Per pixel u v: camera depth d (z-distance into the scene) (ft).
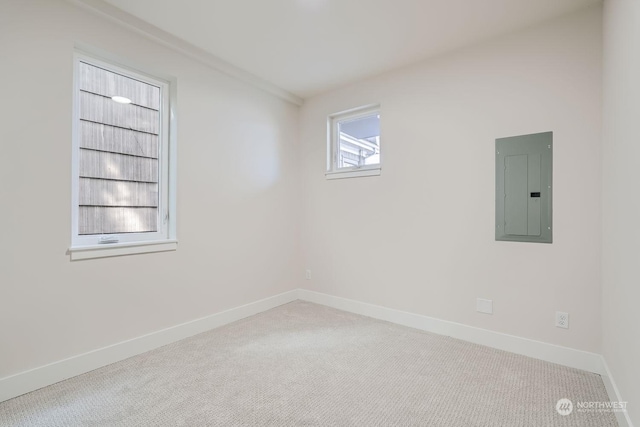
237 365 7.09
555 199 7.25
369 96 10.47
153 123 8.44
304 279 12.26
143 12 7.13
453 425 5.12
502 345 7.93
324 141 11.68
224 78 9.71
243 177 10.30
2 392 5.71
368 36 8.06
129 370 6.86
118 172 7.74
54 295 6.37
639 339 4.16
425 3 6.75
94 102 7.32
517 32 7.73
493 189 8.08
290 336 8.75
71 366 6.55
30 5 6.07
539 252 7.47
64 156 6.53
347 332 9.03
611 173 5.81
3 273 5.77
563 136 7.14
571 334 7.07
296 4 6.82
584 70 6.90
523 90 7.64
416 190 9.41
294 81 10.77
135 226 8.05
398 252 9.80
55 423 5.15
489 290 8.15
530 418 5.27
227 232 9.82
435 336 8.77
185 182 8.72
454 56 8.72
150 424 5.13
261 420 5.23
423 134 9.28
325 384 6.31
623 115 4.99
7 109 5.80
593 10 6.79
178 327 8.49
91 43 6.87
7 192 5.81
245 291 10.37
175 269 8.48
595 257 6.81
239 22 7.49
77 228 6.98
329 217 11.51
